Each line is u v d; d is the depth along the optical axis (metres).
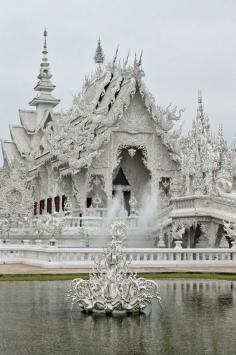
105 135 57.12
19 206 65.00
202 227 45.84
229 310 18.14
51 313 17.39
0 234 51.31
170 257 37.44
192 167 49.78
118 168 62.12
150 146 60.12
